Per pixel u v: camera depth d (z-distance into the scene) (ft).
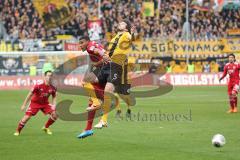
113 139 97.09
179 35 287.28
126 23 115.24
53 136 101.19
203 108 154.61
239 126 114.73
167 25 290.56
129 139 97.19
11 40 266.36
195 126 114.62
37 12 285.43
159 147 88.58
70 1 288.92
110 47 113.91
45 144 91.97
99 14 270.05
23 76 243.60
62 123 121.19
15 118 131.95
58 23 284.41
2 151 85.40
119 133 104.53
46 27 283.59
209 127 112.88
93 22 238.68
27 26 282.15
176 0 300.20
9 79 241.55
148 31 286.25
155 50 266.57
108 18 285.84
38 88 101.45
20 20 283.38
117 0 294.87
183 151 84.69
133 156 81.00
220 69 270.05
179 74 256.11
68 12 286.05
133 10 293.02
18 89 238.48
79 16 286.87
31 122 123.34
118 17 288.10
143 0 296.71
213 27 293.02
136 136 100.73
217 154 81.92
